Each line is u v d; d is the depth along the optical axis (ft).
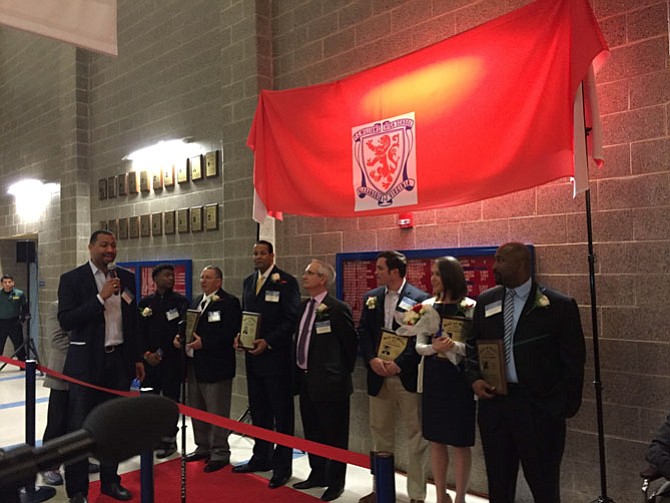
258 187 15.28
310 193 14.38
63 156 26.94
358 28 15.24
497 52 11.27
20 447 1.96
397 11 14.37
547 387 8.83
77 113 25.94
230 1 18.13
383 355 11.46
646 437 10.29
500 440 9.12
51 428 12.37
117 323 12.32
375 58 14.85
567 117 10.02
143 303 16.33
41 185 29.30
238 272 17.95
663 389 10.14
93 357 11.85
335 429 12.37
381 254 12.09
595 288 10.75
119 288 11.88
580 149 9.73
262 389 14.12
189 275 20.66
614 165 10.82
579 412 11.08
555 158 10.23
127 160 23.89
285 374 13.73
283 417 13.55
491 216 12.67
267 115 15.29
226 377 14.58
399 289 11.97
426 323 10.69
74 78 25.98
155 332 16.06
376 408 12.03
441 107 12.13
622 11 10.77
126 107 23.91
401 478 13.65
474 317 9.80
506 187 10.98
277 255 17.31
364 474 13.98
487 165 11.32
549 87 10.39
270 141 15.24
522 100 10.84
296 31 16.83
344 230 15.57
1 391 24.20
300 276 16.70
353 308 15.19
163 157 21.85
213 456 14.43
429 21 13.73
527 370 8.84
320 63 16.20
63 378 11.88
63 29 7.93
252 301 14.19
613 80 10.86
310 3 16.43
